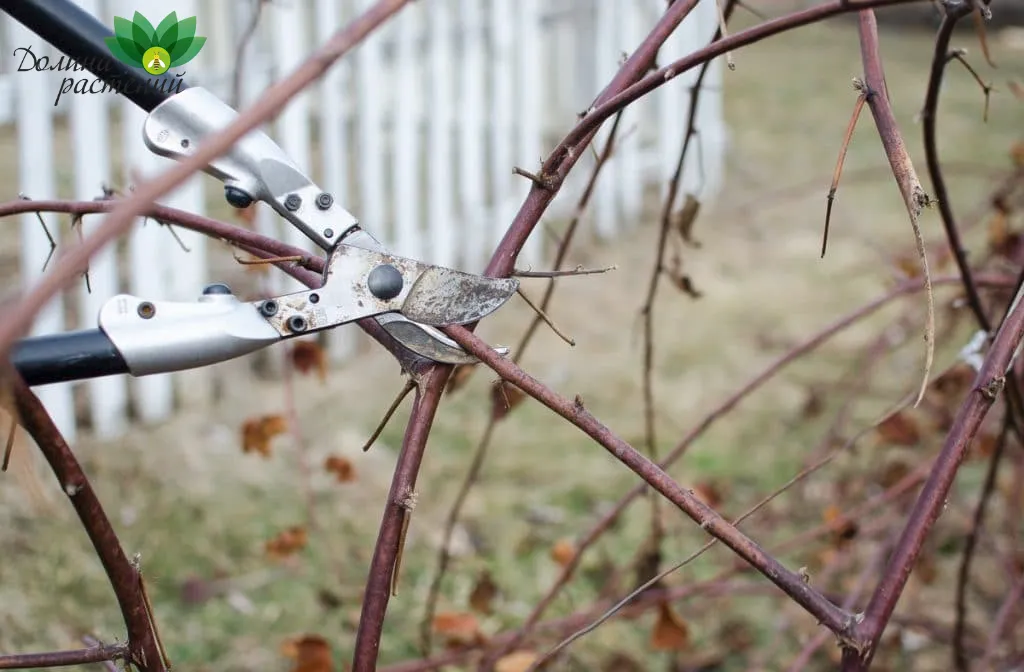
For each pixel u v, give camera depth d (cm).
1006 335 112
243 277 425
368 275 98
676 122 671
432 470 349
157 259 375
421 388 101
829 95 955
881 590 107
